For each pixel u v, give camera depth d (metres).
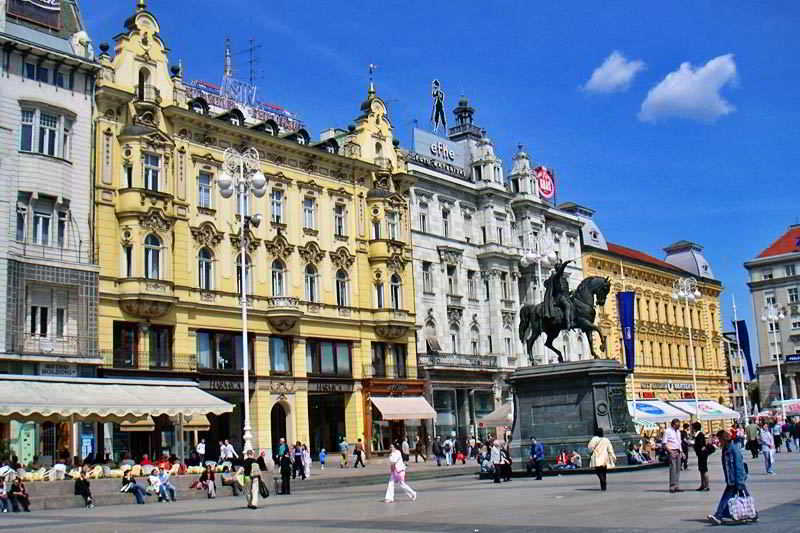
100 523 24.45
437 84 88.06
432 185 73.69
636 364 97.12
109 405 39.75
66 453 43.59
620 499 24.34
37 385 39.56
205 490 37.56
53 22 50.41
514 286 80.00
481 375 74.31
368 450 62.66
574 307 40.56
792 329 127.50
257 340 57.06
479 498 27.83
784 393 126.81
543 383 40.34
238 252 57.12
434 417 66.81
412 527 19.23
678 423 26.56
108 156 50.50
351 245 65.44
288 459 38.31
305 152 62.25
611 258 95.94
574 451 38.62
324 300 62.28
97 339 46.47
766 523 17.28
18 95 45.94
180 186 53.94
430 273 72.00
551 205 90.31
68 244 47.28
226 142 57.44
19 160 45.44
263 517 24.70
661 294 105.50
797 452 56.84
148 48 53.91
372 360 65.19
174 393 44.38
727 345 125.75
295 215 61.31
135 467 35.91
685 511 20.19
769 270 131.00
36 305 44.75
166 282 51.03
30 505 31.72
